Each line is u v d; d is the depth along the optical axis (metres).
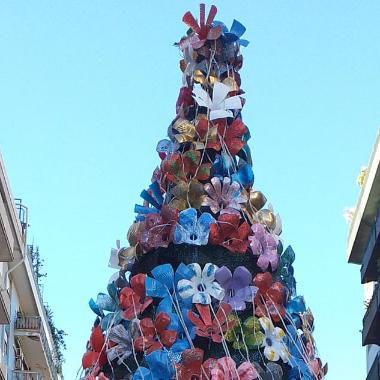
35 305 33.81
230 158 13.80
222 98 14.03
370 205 27.30
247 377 12.04
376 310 25.94
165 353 12.13
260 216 13.72
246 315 12.77
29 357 34.84
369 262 27.70
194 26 14.55
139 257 13.44
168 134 14.32
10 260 27.06
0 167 24.86
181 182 13.44
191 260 13.02
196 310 12.62
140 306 12.70
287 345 12.85
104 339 12.91
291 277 13.66
